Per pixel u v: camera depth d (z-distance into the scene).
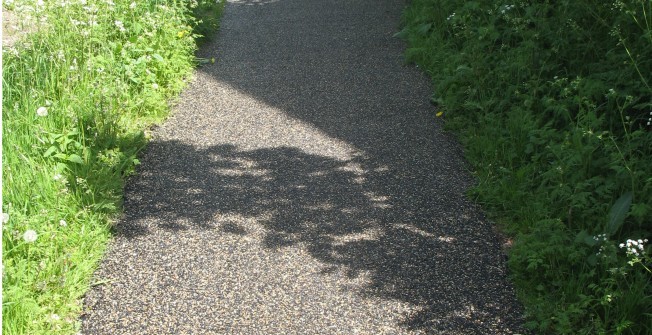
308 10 9.88
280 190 6.33
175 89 7.60
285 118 7.21
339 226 6.00
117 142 6.63
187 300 5.48
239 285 5.57
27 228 5.68
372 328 5.32
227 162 6.63
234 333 5.30
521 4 7.41
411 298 5.49
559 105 6.43
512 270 5.62
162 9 8.25
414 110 7.29
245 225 6.01
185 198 6.25
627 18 6.56
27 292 5.32
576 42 6.94
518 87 6.90
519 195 6.06
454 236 5.91
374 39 8.80
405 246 5.84
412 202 6.20
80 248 5.71
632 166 5.81
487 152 6.52
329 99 7.51
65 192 5.99
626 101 6.24
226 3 10.37
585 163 5.92
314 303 5.46
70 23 7.54
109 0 7.91
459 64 7.51
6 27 7.94
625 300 5.25
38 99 6.66
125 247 5.82
